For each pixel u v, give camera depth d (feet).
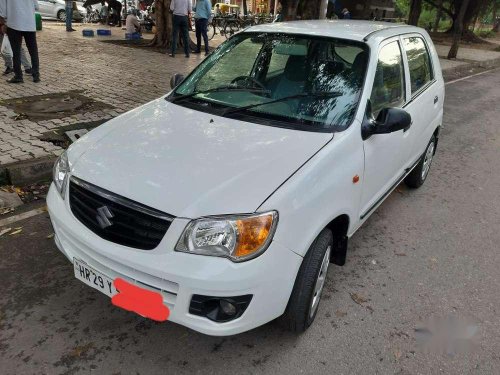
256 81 11.49
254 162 8.34
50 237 12.21
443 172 19.52
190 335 9.11
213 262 7.14
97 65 33.04
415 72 14.26
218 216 7.29
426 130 15.26
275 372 8.38
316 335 9.37
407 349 9.20
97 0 67.05
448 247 13.32
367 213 11.36
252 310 7.52
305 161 8.49
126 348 8.70
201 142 9.07
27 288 10.20
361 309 10.30
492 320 10.26
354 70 10.80
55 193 9.10
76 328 9.12
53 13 73.05
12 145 16.65
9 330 8.96
